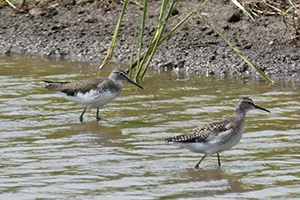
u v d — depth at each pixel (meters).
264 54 19.61
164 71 19.91
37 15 24.17
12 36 23.36
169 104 16.94
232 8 21.59
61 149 13.93
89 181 12.09
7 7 25.11
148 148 13.92
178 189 11.70
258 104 16.58
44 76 19.64
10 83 19.02
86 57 21.47
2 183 12.01
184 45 20.77
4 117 16.17
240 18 21.25
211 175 12.34
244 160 13.13
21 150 13.86
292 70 18.80
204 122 15.38
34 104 17.27
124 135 14.81
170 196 11.38
